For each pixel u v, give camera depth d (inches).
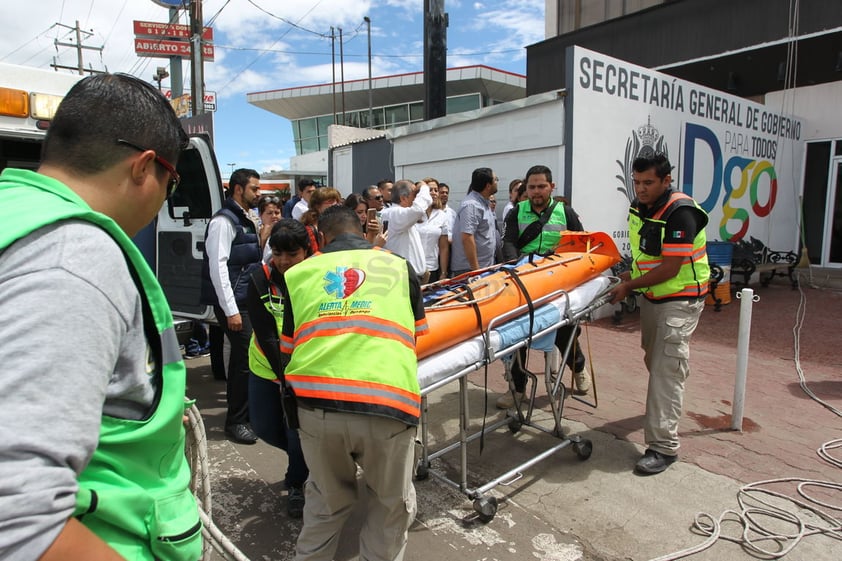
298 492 116.6
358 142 434.9
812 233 476.1
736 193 393.4
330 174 480.1
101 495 36.8
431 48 412.8
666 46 478.9
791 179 456.8
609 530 109.7
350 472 84.8
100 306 33.5
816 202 469.7
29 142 197.3
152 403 41.1
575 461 138.4
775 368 210.8
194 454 69.1
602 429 156.9
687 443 147.0
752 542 104.3
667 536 107.3
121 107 39.2
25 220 32.6
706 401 176.9
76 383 31.1
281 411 114.1
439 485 128.6
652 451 133.4
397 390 75.4
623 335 259.8
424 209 196.7
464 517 114.8
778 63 428.5
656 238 132.0
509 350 114.0
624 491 123.9
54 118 39.0
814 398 177.6
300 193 265.0
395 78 1206.9
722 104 367.2
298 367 78.3
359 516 117.0
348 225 89.8
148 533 40.8
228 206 149.8
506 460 140.1
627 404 176.2
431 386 100.3
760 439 148.7
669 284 129.8
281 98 1384.1
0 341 29.4
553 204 172.4
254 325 110.2
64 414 30.3
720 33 446.9
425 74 418.3
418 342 98.4
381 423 75.5
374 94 1268.5
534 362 221.8
